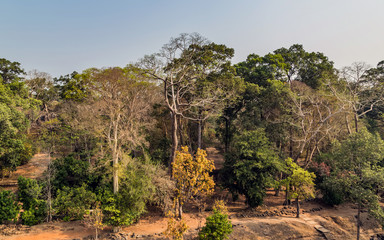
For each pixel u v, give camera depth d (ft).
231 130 134.92
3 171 113.50
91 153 118.42
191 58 100.63
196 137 139.95
